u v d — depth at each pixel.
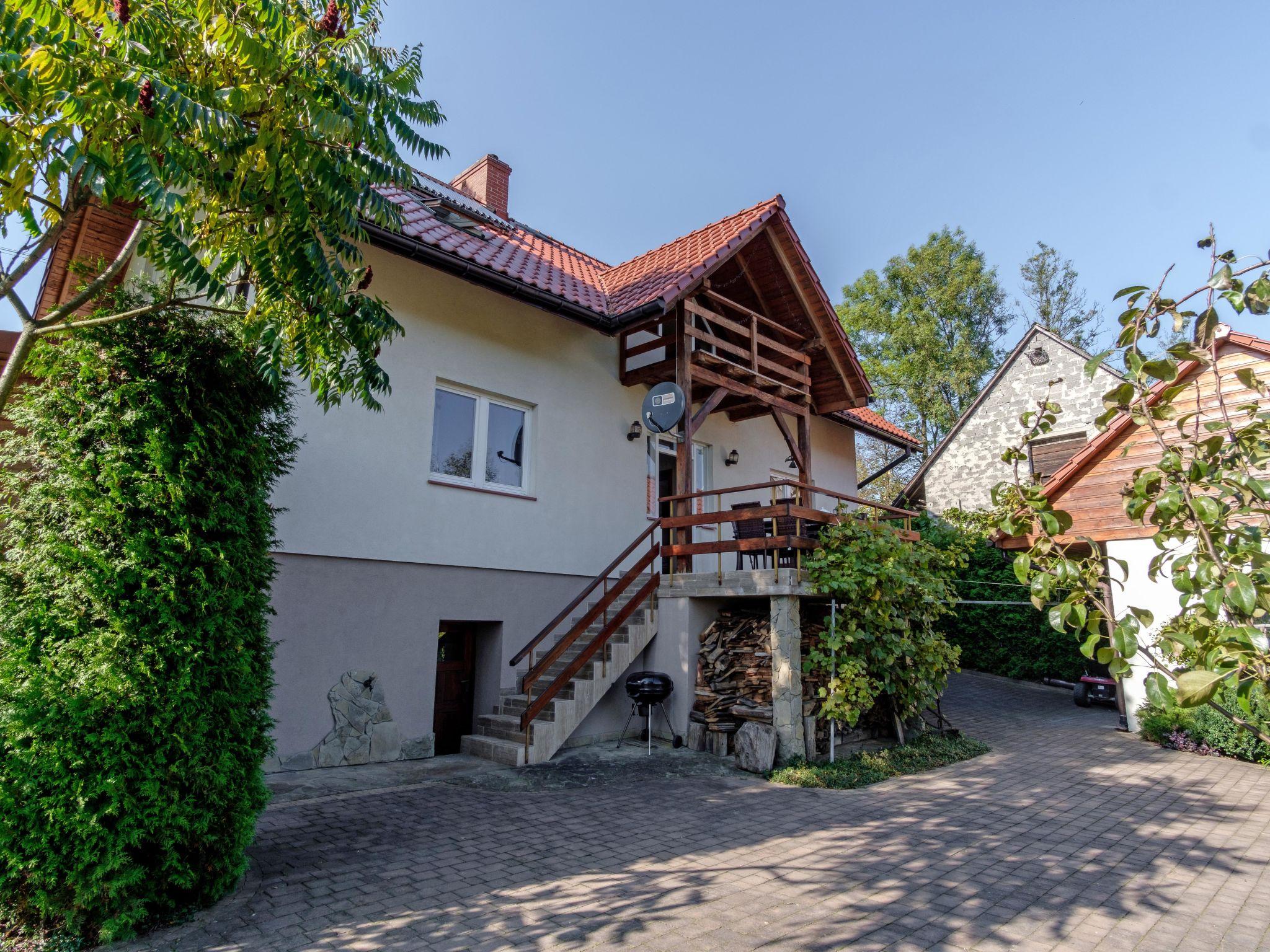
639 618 9.95
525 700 8.98
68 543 3.99
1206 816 6.71
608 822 6.12
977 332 31.77
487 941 3.89
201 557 4.30
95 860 3.76
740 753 8.27
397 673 8.38
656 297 9.62
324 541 7.90
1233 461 2.82
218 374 4.55
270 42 4.23
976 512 18.81
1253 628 2.33
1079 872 5.16
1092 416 19.36
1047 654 16.45
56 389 4.15
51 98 3.56
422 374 9.05
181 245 3.84
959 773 8.48
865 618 8.92
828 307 12.30
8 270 4.23
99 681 3.85
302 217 4.25
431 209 11.05
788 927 4.14
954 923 4.27
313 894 4.46
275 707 7.39
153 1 4.17
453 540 9.12
